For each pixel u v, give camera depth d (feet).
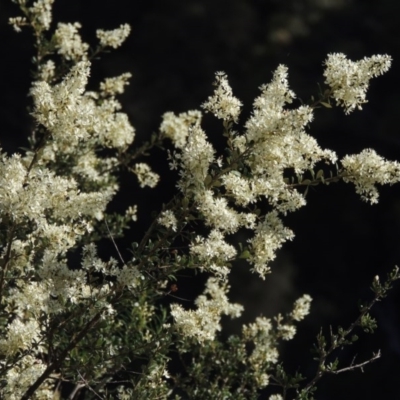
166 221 22.79
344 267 88.89
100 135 32.19
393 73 92.32
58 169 32.45
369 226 89.92
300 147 22.89
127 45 92.79
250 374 30.71
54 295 22.95
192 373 29.76
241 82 91.20
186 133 34.37
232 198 23.86
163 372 25.52
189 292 70.95
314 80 90.89
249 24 93.15
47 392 27.30
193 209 23.08
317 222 89.35
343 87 22.30
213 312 27.48
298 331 82.69
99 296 23.59
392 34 96.02
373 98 91.30
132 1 96.22
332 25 95.35
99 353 25.38
